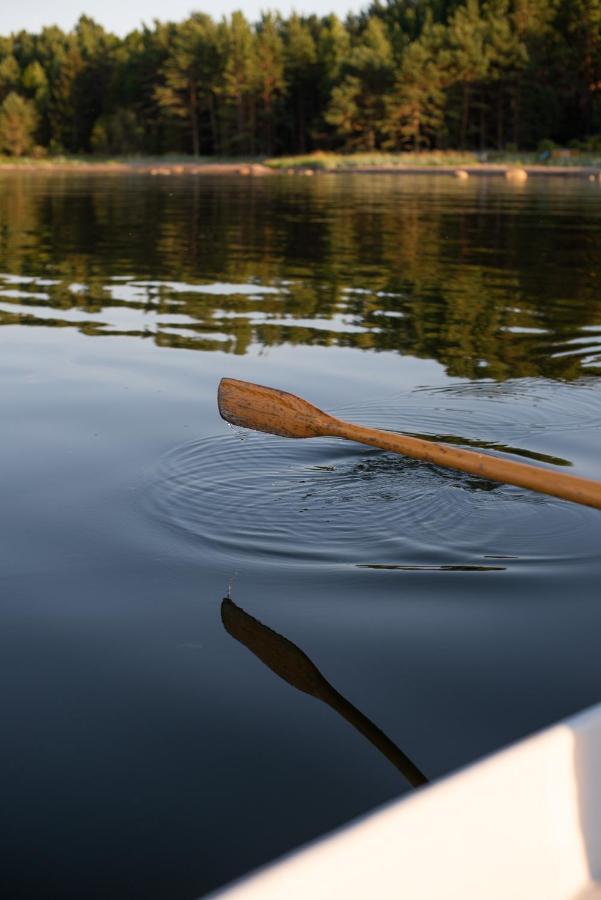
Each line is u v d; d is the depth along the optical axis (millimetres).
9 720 2031
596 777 1301
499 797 1211
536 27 62469
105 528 3045
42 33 103000
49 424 4203
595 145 55969
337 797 1763
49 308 7574
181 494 3316
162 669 2232
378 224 14930
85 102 84188
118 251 11586
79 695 2127
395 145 63094
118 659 2283
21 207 19594
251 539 2955
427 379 5074
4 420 4277
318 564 2791
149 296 8211
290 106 74312
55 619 2484
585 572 2742
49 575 2736
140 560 2822
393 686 2148
